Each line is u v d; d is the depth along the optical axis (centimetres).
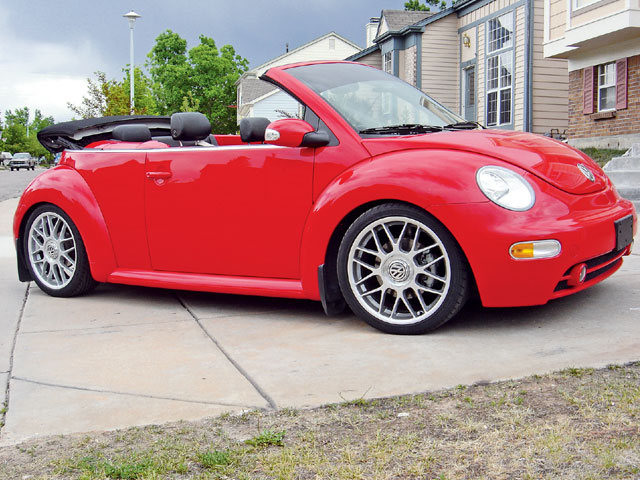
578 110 1388
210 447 202
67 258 429
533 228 288
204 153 372
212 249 372
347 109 350
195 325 352
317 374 265
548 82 1631
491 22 1772
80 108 2067
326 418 221
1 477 189
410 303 325
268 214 350
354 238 322
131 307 401
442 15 1912
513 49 1672
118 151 408
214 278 376
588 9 1237
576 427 201
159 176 386
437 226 301
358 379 257
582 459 181
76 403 244
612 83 1295
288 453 196
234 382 260
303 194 340
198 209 373
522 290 291
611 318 320
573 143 1395
